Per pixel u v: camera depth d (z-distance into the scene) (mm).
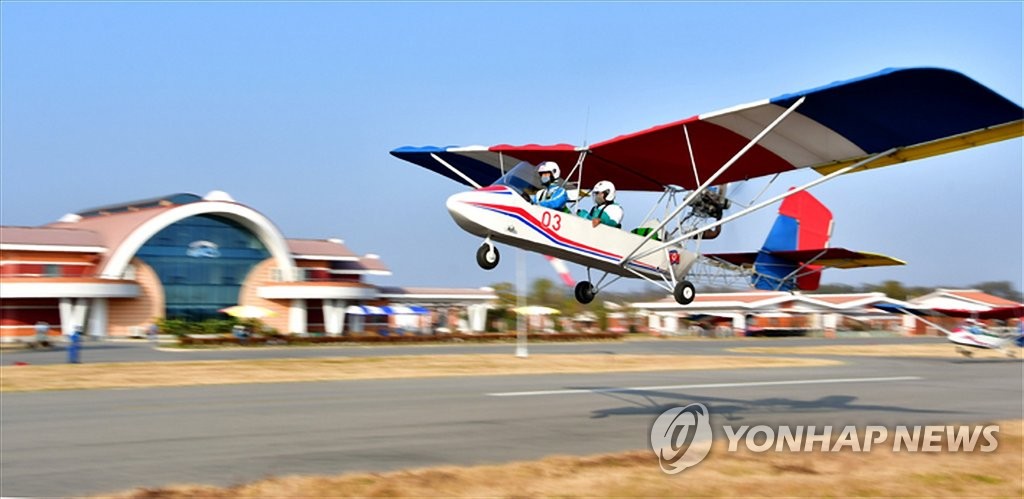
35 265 68938
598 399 22609
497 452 14398
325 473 12484
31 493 11219
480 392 24031
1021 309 48750
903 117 14539
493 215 14453
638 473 12086
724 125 15422
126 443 14930
